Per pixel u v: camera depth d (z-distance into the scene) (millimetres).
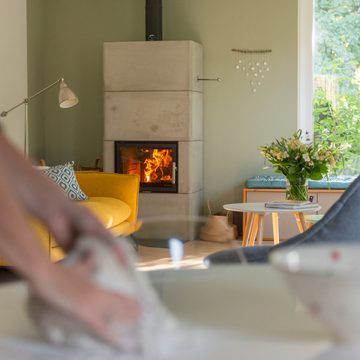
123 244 234
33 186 222
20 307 214
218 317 270
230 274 360
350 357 284
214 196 5812
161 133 5332
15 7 5035
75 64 6082
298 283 354
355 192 1112
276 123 5672
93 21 6012
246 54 5668
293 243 1184
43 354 211
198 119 5559
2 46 4828
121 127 5414
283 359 265
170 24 5793
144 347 222
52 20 6094
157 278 283
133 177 4492
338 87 5680
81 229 223
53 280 195
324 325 298
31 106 5836
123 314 216
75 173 4578
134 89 5371
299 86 5645
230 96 5723
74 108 6129
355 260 386
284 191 5047
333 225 1131
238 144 5746
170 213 5332
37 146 6004
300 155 3447
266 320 283
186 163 5297
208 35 5730
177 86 5289
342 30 5648
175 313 260
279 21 5609
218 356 250
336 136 5699
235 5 5668
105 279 217
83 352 209
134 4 5914
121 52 5383
